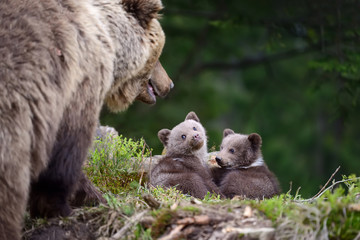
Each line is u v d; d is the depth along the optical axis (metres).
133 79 11.04
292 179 35.25
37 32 8.49
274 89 37.16
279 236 7.94
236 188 12.32
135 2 10.36
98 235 8.84
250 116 37.88
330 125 38.12
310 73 23.72
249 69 39.81
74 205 9.88
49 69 8.48
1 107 8.00
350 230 7.85
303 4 22.23
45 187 9.03
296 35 22.44
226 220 8.32
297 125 38.81
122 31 10.12
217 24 22.88
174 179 11.92
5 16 8.41
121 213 9.00
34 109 8.30
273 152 37.12
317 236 7.84
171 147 12.78
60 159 8.92
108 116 22.31
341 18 20.97
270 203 8.43
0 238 8.06
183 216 8.48
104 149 12.16
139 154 12.54
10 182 8.06
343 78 20.73
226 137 13.38
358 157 36.00
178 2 28.64
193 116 13.66
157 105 28.42
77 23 9.07
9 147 8.02
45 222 9.10
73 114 8.88
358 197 9.12
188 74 32.06
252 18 22.59
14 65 8.19
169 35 30.73
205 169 12.75
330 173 35.75
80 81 8.90
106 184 11.52
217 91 36.50
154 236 8.40
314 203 8.55
